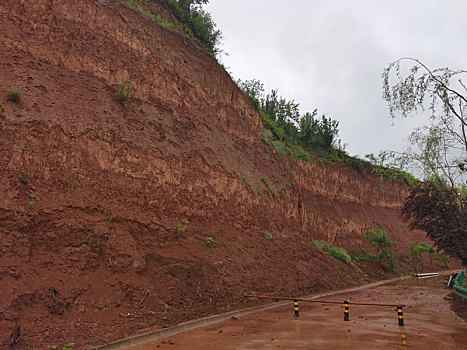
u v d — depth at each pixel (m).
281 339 7.46
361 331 8.29
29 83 11.13
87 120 12.00
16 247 8.09
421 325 9.10
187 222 13.82
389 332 8.18
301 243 21.27
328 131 36.53
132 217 11.41
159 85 16.48
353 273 22.94
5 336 6.26
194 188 15.23
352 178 36.75
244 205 18.39
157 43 17.83
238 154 20.78
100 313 8.09
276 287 14.30
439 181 12.32
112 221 10.68
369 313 11.20
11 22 12.04
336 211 32.06
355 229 32.97
